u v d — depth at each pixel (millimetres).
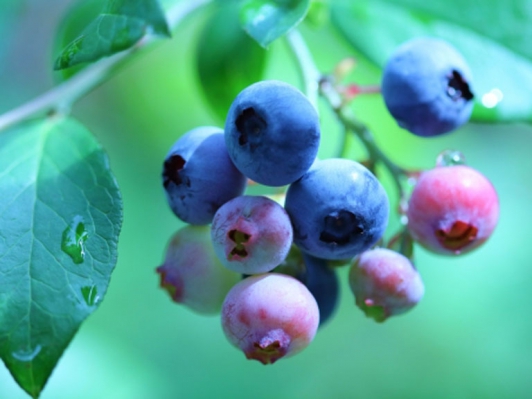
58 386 266
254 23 183
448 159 190
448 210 179
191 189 174
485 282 324
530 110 211
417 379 323
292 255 176
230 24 239
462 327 321
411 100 186
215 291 181
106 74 211
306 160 166
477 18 218
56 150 185
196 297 182
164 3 231
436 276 325
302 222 168
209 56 240
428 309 325
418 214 181
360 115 302
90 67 210
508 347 316
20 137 187
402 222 189
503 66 214
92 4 235
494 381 314
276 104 165
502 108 211
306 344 170
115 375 282
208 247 181
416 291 178
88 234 173
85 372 274
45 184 178
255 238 165
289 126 164
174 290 182
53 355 166
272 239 165
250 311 166
